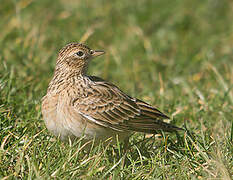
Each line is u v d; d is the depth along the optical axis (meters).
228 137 12.04
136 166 11.45
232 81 16.95
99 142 11.53
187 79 17.91
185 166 10.99
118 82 17.19
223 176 10.41
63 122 11.11
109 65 18.73
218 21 23.33
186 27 22.66
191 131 12.87
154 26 22.42
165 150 11.59
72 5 22.81
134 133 12.74
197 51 20.73
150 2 23.64
